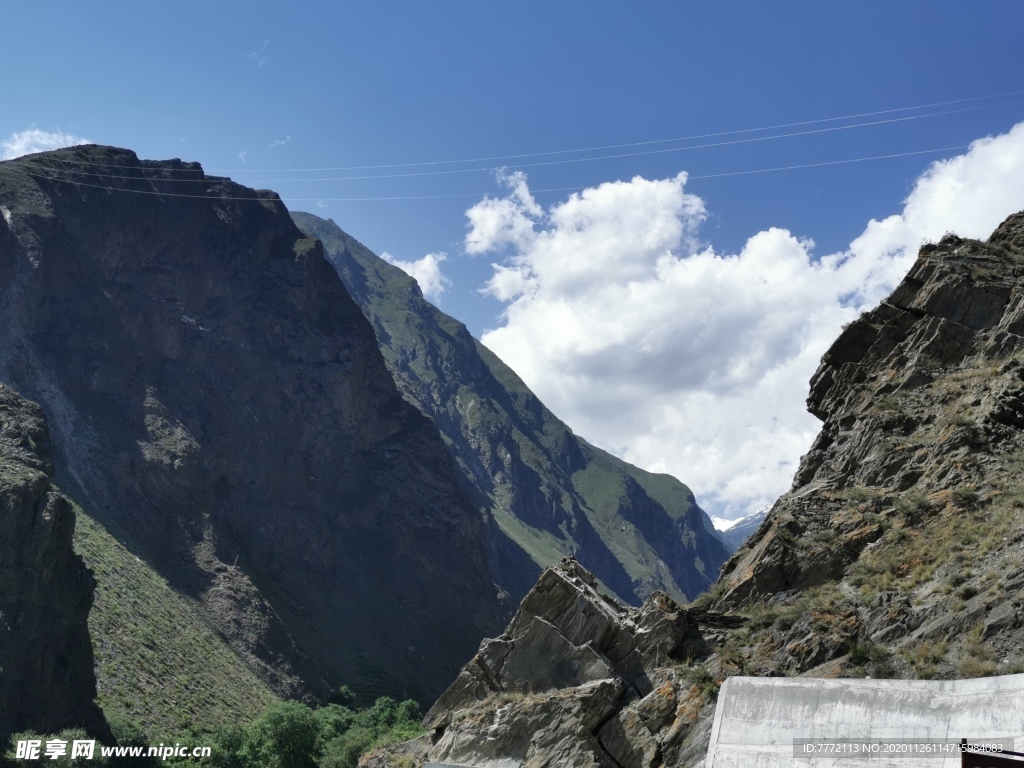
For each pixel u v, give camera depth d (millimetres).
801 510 37000
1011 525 31625
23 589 111562
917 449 37656
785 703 25500
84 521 195625
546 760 30984
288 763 130750
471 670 35375
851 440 40125
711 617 33969
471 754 32500
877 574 33031
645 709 31172
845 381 43531
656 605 34344
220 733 141000
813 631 31203
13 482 115812
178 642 178375
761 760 24953
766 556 35469
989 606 28656
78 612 124188
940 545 32781
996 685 22531
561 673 33906
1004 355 39719
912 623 29938
